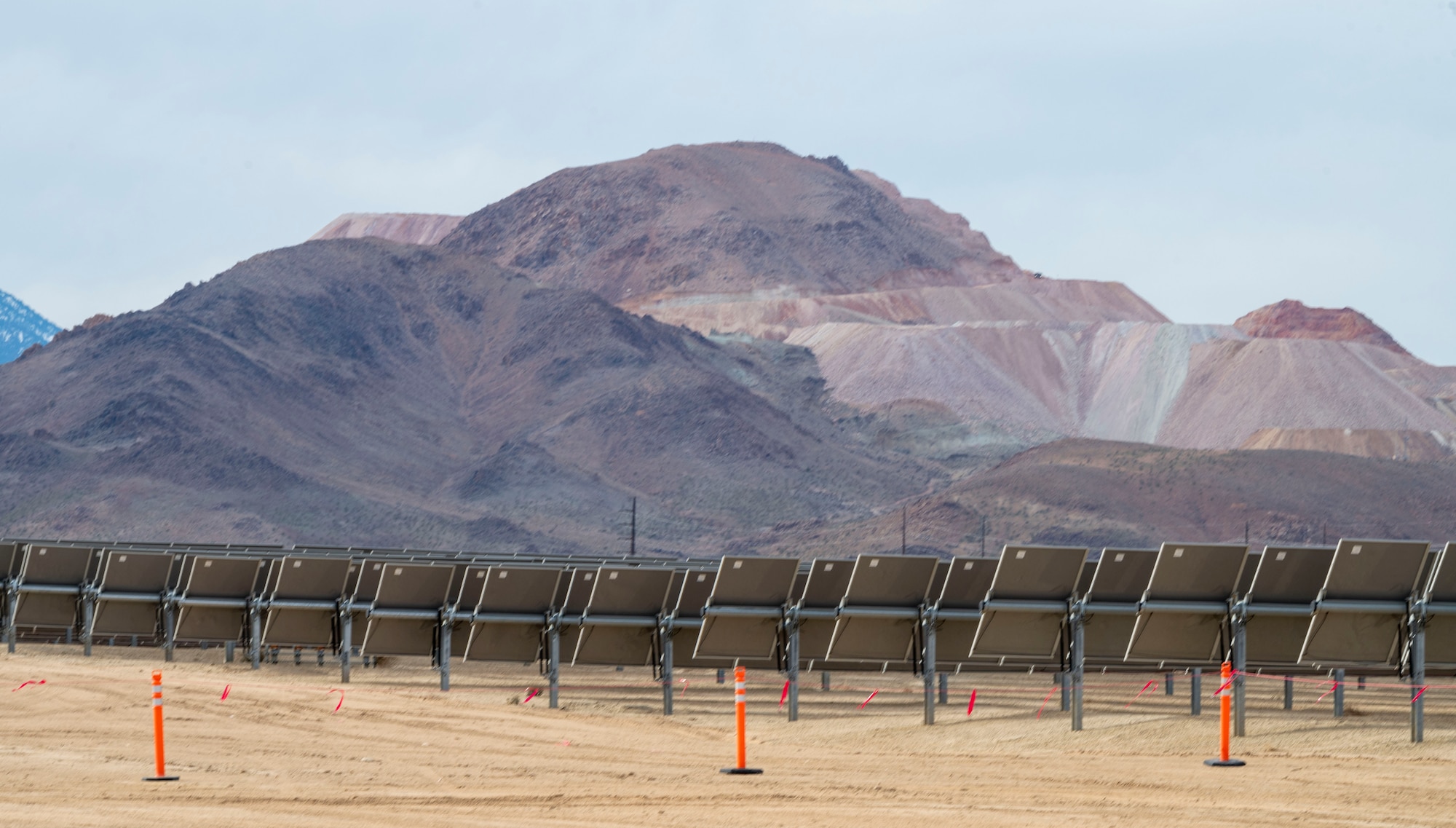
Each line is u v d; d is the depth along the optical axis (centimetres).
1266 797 3156
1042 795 3209
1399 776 3462
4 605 7044
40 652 6975
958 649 4931
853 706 5341
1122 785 3362
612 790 3322
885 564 4891
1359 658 4300
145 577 6738
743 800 3144
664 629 5184
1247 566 4709
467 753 4106
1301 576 4384
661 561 8006
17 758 3766
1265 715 4603
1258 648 4438
